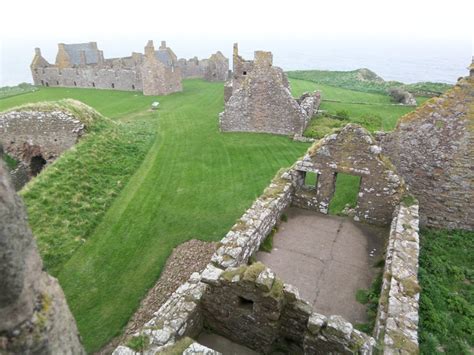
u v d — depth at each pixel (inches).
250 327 243.4
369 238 349.7
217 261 269.1
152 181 646.5
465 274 347.9
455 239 405.1
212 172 686.5
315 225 369.4
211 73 1941.4
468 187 400.5
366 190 358.6
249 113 894.4
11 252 83.9
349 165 357.1
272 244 337.1
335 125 930.1
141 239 480.4
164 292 390.0
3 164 85.8
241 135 895.1
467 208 409.7
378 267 309.6
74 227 491.2
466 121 380.2
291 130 877.8
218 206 561.9
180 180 652.1
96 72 1712.6
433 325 281.9
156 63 1473.9
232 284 231.6
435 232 420.8
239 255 276.7
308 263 314.0
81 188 578.2
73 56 2033.7
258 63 839.7
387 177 345.7
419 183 424.8
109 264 432.1
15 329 88.4
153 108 1246.9
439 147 399.5
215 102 1338.6
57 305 102.1
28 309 90.9
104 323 351.9
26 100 1429.6
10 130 734.5
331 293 282.5
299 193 398.9
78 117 748.6
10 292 85.4
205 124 1007.0
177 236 486.6
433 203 424.5
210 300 250.5
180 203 571.5
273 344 248.4
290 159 740.0
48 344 95.9
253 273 226.4
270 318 228.5
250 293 226.8
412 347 203.3
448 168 402.6
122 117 1134.4
